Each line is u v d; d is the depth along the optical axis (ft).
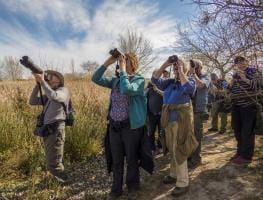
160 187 14.65
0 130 19.07
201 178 14.89
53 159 14.94
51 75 15.35
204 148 20.35
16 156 17.99
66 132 19.04
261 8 11.21
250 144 15.81
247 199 12.67
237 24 11.94
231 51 13.79
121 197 14.05
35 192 14.79
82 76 36.09
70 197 14.48
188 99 13.48
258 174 14.62
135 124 12.96
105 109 25.36
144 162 13.67
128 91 12.48
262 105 15.15
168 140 13.93
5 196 14.39
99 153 19.99
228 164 16.15
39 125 14.89
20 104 23.09
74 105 25.48
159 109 19.12
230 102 16.40
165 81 14.32
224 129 25.23
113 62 13.70
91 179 16.43
